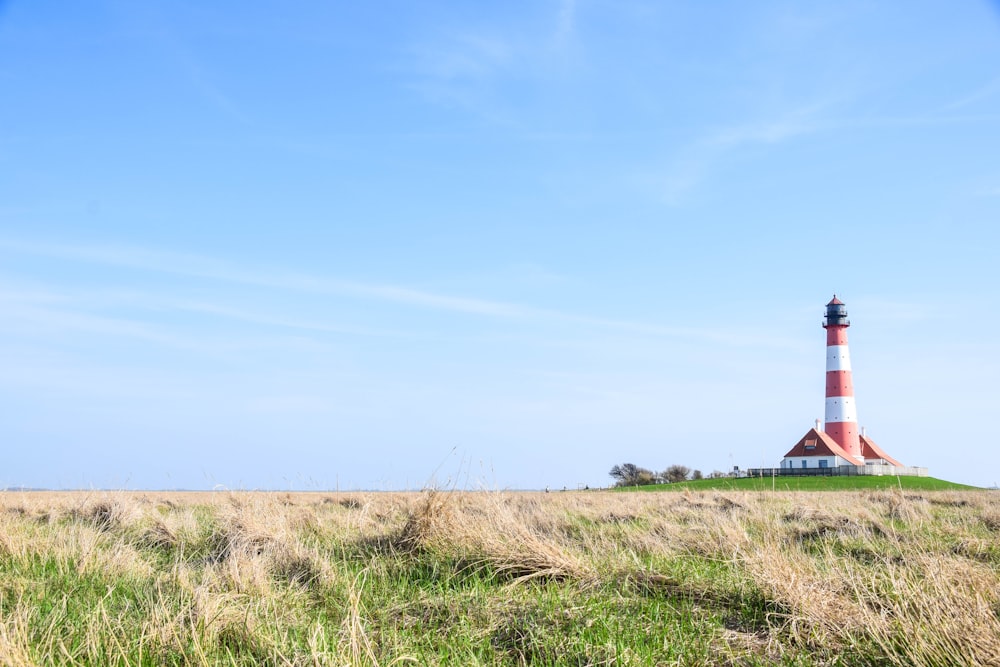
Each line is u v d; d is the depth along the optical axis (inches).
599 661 231.8
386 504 592.7
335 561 382.6
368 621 274.2
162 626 244.1
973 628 226.4
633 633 256.2
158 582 317.4
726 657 241.6
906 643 233.9
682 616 277.3
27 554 390.3
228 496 633.6
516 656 243.1
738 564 359.3
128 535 505.0
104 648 231.5
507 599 294.4
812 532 519.5
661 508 734.5
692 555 399.2
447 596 302.4
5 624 233.3
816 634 253.8
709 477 2859.3
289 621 269.0
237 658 231.0
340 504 740.0
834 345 3294.8
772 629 261.7
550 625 263.9
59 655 223.3
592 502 821.2
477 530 385.4
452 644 247.0
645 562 379.9
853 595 298.5
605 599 295.7
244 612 264.1
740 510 682.2
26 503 718.5
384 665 220.7
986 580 284.5
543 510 624.7
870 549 435.2
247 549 398.9
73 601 293.9
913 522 545.3
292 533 444.8
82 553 374.3
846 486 2501.2
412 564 371.9
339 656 218.4
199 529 519.2
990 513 649.6
